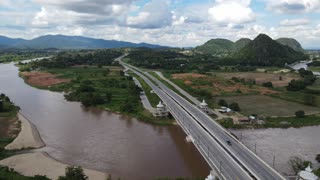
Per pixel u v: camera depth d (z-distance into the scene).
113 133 136.88
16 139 125.38
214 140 108.56
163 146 120.25
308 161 98.38
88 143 123.75
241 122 147.75
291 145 119.62
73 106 191.38
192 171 97.69
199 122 137.12
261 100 199.50
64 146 120.50
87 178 89.81
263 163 89.81
